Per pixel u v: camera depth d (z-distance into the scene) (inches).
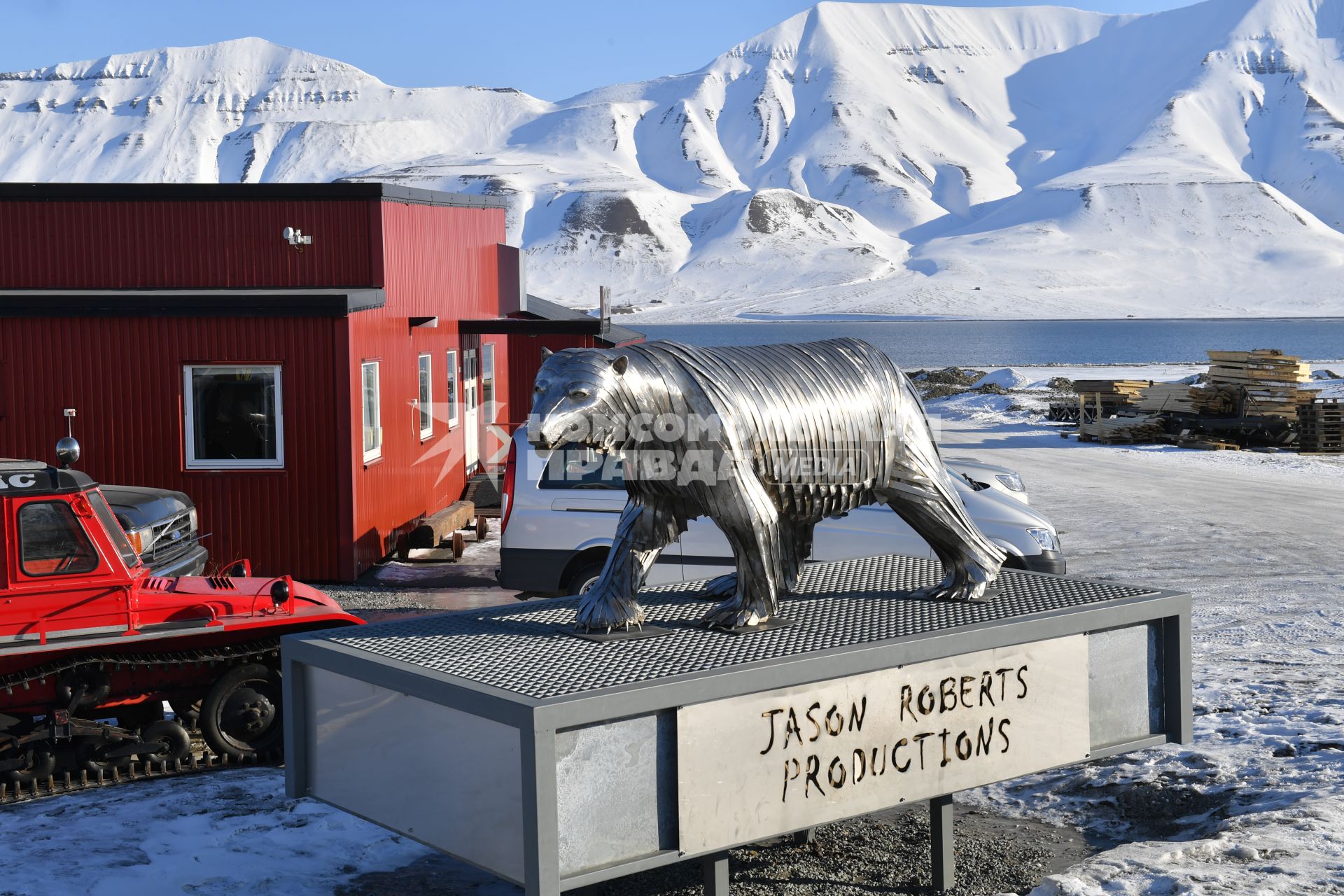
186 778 273.9
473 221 743.7
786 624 168.9
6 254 550.6
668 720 139.5
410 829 147.9
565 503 378.3
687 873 205.0
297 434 492.4
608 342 896.3
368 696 152.6
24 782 266.5
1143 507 708.7
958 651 160.9
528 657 150.9
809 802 150.3
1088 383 1317.7
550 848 128.6
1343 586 476.1
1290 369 1103.0
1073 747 175.8
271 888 201.5
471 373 755.4
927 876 201.5
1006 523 379.9
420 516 611.5
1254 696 300.7
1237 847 193.8
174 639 281.0
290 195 553.9
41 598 261.1
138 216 553.9
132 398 486.3
